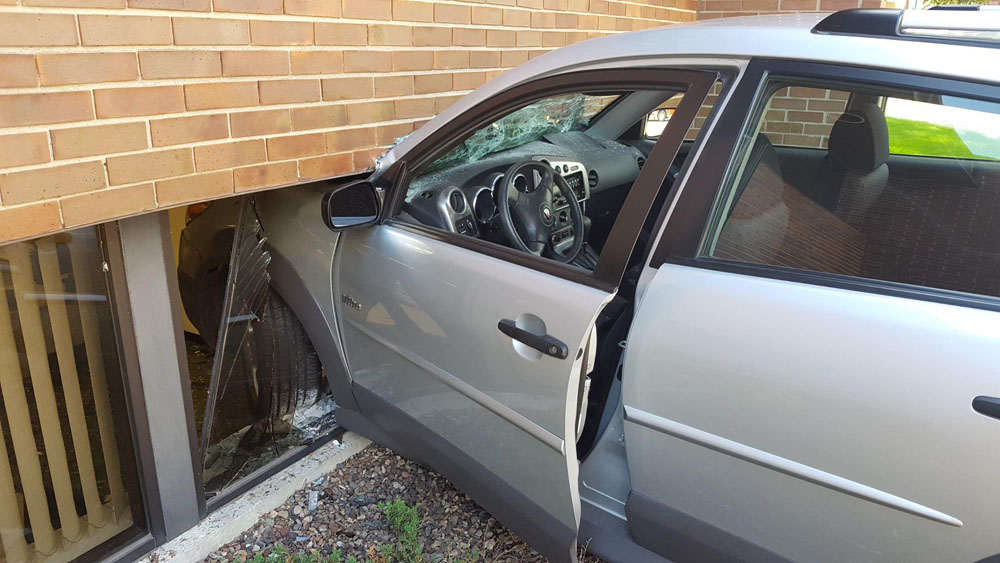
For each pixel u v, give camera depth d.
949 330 1.48
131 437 2.37
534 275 2.04
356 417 3.00
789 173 1.82
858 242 1.71
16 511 2.17
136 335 2.26
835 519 1.65
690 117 1.90
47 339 2.15
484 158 2.61
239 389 2.96
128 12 1.96
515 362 2.04
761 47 1.84
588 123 2.75
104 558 2.37
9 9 1.72
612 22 4.49
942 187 1.64
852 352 1.55
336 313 2.80
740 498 1.80
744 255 1.80
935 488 1.48
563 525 2.07
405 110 2.97
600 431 2.29
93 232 2.16
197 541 2.51
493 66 3.47
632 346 1.89
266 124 2.40
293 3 2.40
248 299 2.87
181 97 2.13
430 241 2.38
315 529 2.65
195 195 2.23
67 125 1.88
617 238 1.91
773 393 1.65
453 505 2.78
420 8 2.94
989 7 1.89
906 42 1.70
